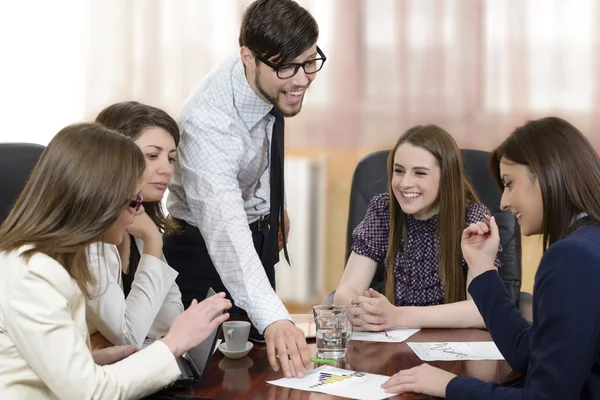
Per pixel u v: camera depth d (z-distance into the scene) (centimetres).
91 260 162
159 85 368
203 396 139
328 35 365
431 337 184
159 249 179
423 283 222
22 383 136
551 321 132
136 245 196
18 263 133
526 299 229
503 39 357
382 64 364
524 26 355
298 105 192
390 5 361
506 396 136
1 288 134
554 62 355
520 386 152
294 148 375
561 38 354
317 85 370
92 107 372
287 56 180
